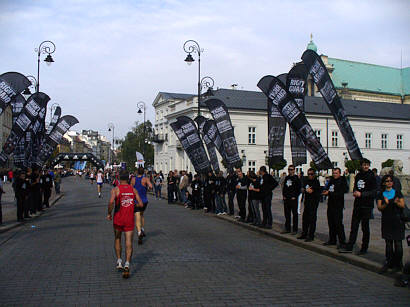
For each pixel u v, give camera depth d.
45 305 5.67
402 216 7.44
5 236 12.06
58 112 25.05
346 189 9.74
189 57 27.86
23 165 18.84
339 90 77.62
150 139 77.56
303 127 13.14
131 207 7.59
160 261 8.59
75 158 70.81
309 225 11.87
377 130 61.31
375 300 6.04
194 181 22.12
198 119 27.25
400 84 85.50
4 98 15.36
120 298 5.99
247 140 54.41
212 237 12.20
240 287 6.62
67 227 14.12
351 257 8.67
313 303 5.84
